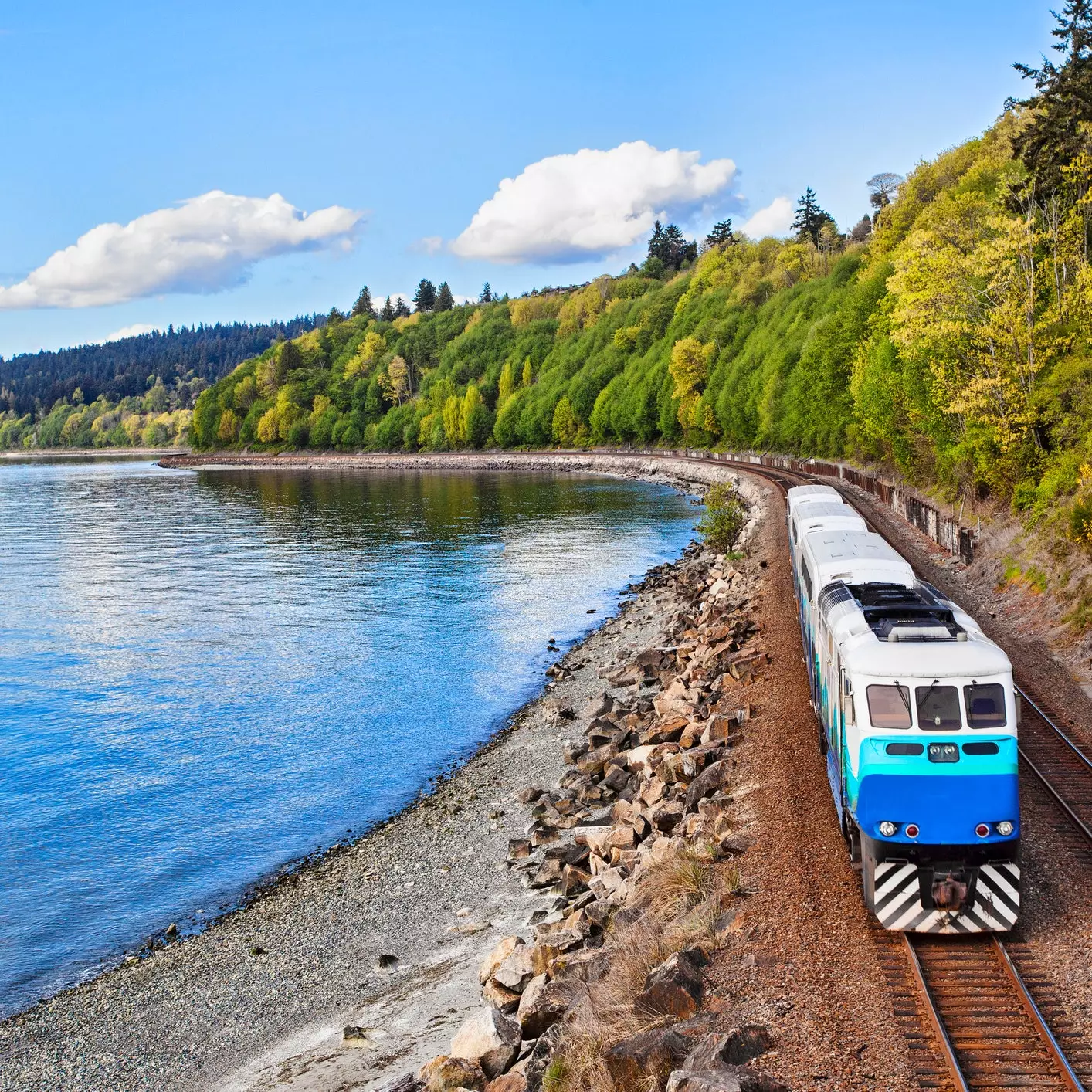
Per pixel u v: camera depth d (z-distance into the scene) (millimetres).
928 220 74000
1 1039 20125
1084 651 30750
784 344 134000
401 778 34031
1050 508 41156
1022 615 36312
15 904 25844
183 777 34469
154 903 25812
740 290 181250
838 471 96562
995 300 49000
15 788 33625
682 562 72938
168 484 187125
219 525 111875
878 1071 12188
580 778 30484
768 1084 11625
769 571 50531
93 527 112625
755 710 28625
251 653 51594
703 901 17609
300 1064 17750
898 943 15250
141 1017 20578
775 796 21609
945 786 15273
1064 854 18141
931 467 66500
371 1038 18156
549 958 18062
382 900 24891
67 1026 20422
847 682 16656
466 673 46938
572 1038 14195
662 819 23469
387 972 21344
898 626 17469
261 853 28625
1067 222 47219
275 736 38562
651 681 41406
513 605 62156
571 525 99500
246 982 21625
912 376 57531
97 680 46906
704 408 153875
